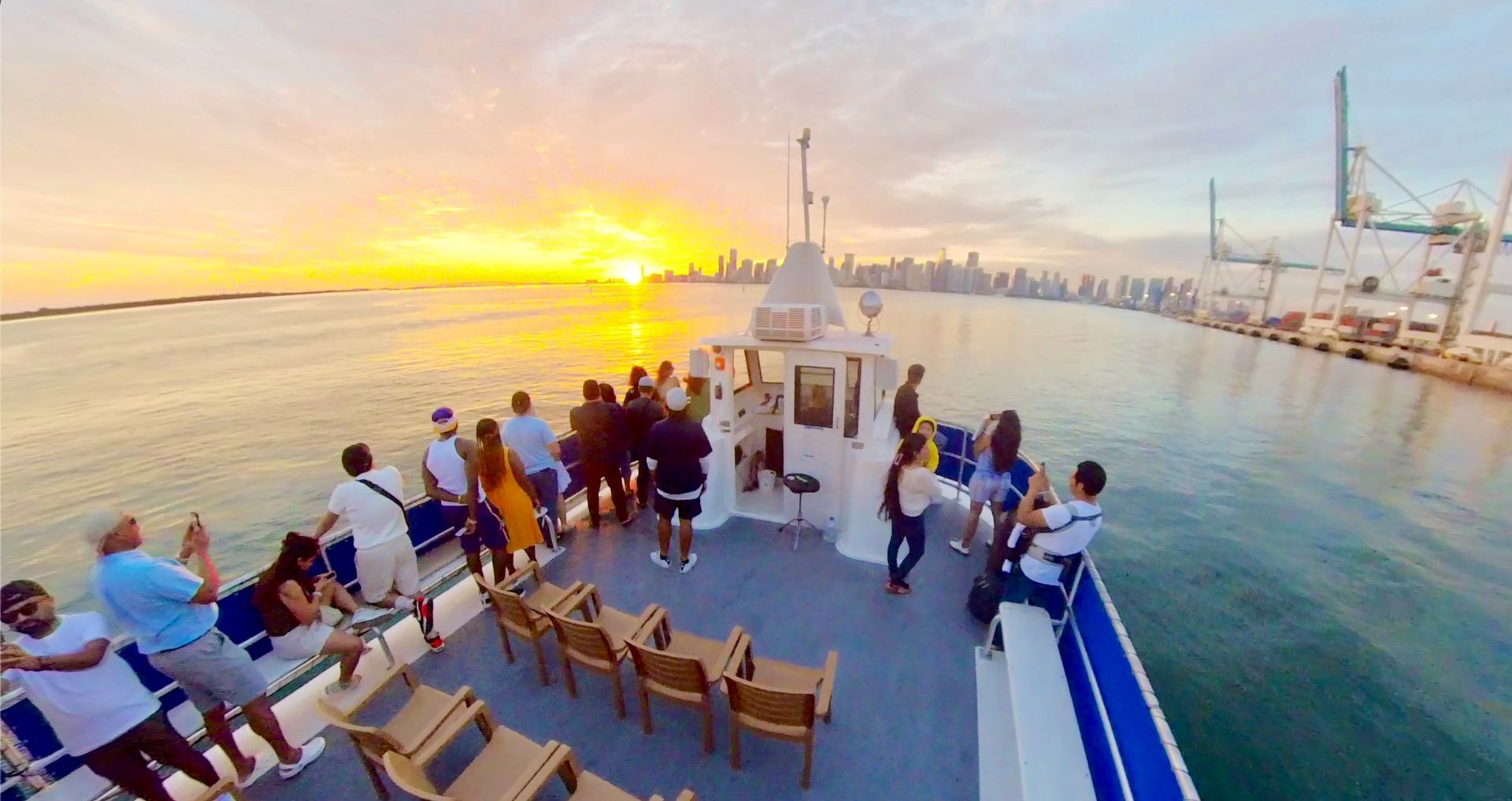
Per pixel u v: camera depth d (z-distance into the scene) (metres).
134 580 2.56
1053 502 4.04
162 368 50.03
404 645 4.17
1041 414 29.94
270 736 3.03
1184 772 2.03
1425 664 11.12
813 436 5.49
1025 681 3.23
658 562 5.16
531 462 5.16
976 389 36.31
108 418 30.36
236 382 39.56
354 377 39.00
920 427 5.45
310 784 3.10
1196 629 12.12
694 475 4.74
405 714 3.17
